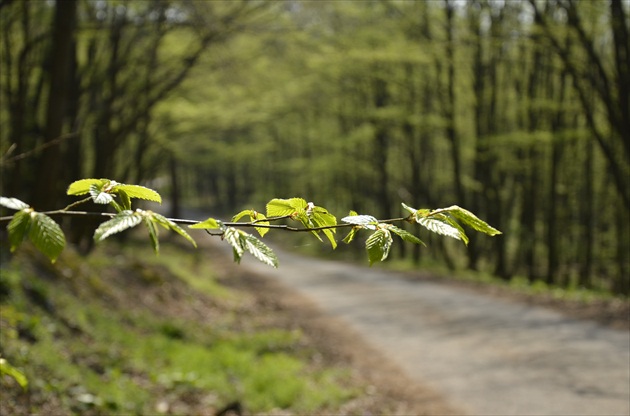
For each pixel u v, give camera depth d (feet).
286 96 105.09
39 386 20.72
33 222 4.69
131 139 84.23
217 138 116.88
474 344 36.65
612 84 50.55
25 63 44.45
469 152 82.84
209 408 24.68
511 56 81.61
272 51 62.75
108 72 50.44
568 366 29.81
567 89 80.23
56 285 33.40
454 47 74.02
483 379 29.22
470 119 94.12
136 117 50.88
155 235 4.72
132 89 56.13
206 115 73.72
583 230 94.12
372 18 87.04
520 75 80.74
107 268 46.29
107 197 5.24
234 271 92.53
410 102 95.50
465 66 83.15
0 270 28.22
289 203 6.01
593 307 43.37
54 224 4.76
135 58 53.98
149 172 99.25
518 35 52.44
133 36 52.13
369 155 113.60
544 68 74.54
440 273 79.05
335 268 97.81
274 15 53.36
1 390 19.13
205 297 56.29
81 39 48.60
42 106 56.03
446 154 121.29
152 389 25.53
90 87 51.16
